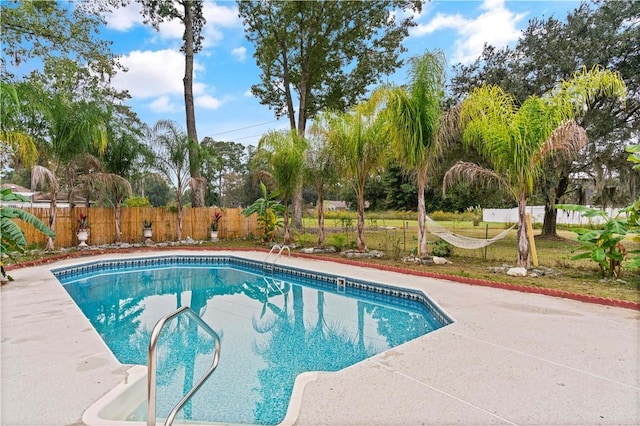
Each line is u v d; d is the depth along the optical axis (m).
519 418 2.31
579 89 7.03
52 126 10.91
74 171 12.20
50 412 2.36
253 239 16.23
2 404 2.47
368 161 10.52
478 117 7.95
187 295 7.90
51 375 2.93
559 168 11.75
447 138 8.91
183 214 15.56
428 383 2.79
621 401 2.51
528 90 12.45
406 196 28.83
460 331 4.05
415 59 8.68
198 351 4.54
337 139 10.65
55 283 6.84
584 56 11.42
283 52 18.89
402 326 5.65
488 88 8.02
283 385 3.53
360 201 10.86
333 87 19.89
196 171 15.08
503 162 7.48
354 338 5.11
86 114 11.58
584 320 4.43
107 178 12.48
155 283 9.09
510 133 7.30
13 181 25.55
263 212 14.71
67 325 4.30
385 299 6.93
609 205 13.07
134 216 14.60
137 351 4.56
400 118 8.62
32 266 9.03
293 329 5.51
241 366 4.05
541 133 7.20
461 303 5.31
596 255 6.39
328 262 9.95
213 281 9.33
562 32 12.29
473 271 7.80
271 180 14.67
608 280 6.41
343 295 7.72
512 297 5.67
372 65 18.81
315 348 4.68
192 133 16.95
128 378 2.87
